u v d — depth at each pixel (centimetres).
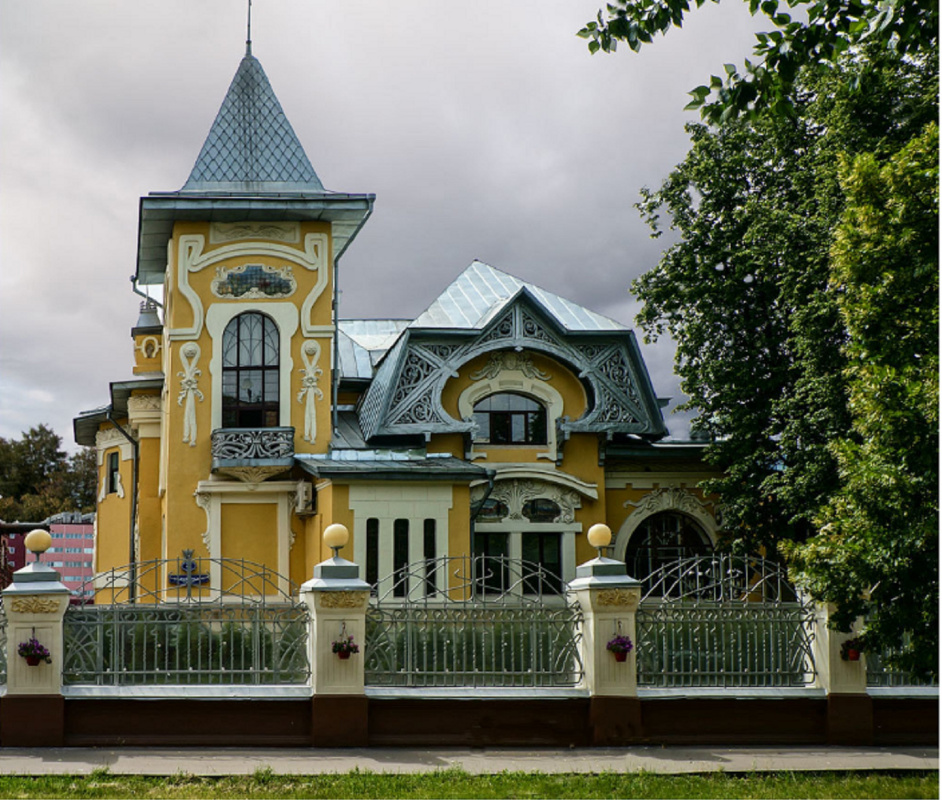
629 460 3008
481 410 2914
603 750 1401
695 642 1482
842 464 1428
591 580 1434
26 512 6259
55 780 1201
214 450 2620
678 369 2798
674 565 1497
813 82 2450
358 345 3238
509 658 1518
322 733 1369
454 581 2434
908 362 1420
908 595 1366
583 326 2980
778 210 2502
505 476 2858
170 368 2692
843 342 2372
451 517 2472
